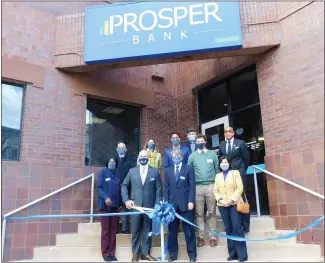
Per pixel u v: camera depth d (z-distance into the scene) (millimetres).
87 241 6191
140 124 8633
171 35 6887
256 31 6793
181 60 7285
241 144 6070
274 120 6645
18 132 6723
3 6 6879
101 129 7941
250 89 7797
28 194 6398
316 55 6051
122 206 6133
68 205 6836
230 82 8375
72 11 7898
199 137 5973
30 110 6828
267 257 5480
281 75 6613
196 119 8953
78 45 7348
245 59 7578
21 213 6234
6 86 6770
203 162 5883
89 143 7648
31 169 6551
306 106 6090
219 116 8492
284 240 5855
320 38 6023
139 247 5457
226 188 5359
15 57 6848
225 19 6797
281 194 6262
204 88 9008
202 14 6875
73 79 7539
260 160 7281
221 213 5387
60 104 7242
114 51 7020
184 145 7055
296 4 6492
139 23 7047
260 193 7176
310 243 5633
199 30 6824
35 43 7172
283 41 6656
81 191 7066
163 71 9211
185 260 5410
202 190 5770
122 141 8234
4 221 5742
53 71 7305
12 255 5973
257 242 5656
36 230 6328
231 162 6020
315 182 5750
